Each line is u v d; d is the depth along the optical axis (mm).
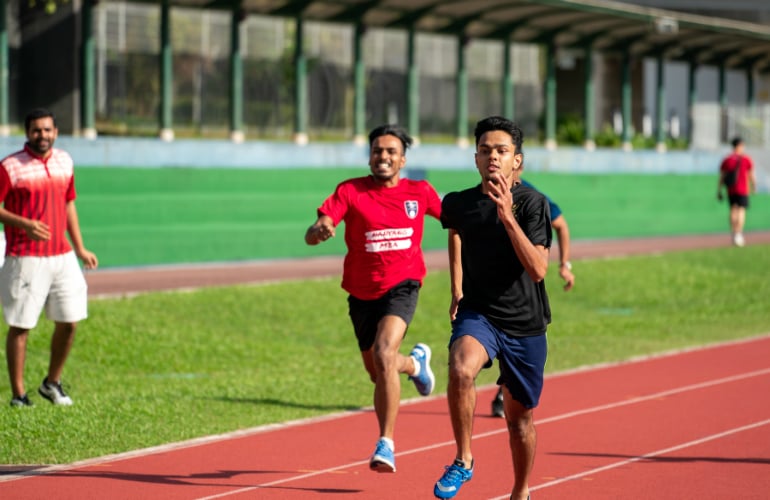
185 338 24484
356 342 27469
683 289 36812
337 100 58562
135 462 13711
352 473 13148
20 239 16797
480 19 55969
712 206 58750
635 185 54750
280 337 26828
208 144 47406
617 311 33594
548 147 62219
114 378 21047
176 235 37250
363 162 53219
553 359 23453
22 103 48312
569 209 51531
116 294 27781
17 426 15375
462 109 59062
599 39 66062
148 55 49719
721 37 65438
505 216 9984
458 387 10125
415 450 14555
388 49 62719
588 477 12859
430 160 55406
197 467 13445
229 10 49031
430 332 28828
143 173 37938
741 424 16250
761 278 38750
